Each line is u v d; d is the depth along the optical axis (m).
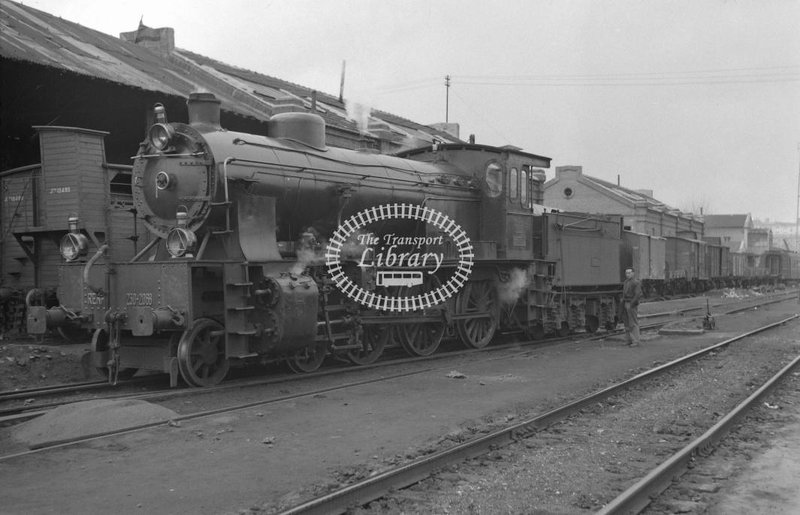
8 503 4.91
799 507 5.04
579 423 7.65
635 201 52.31
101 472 5.66
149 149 10.09
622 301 15.86
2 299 13.59
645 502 5.07
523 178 15.47
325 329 10.97
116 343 9.38
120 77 14.97
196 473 5.66
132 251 13.80
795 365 11.91
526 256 15.27
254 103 20.36
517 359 12.88
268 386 9.68
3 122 16.11
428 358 12.80
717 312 26.92
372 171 12.34
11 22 16.41
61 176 13.21
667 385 10.21
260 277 9.81
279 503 4.92
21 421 7.45
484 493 5.25
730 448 6.67
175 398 8.66
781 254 75.12
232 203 9.64
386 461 6.00
